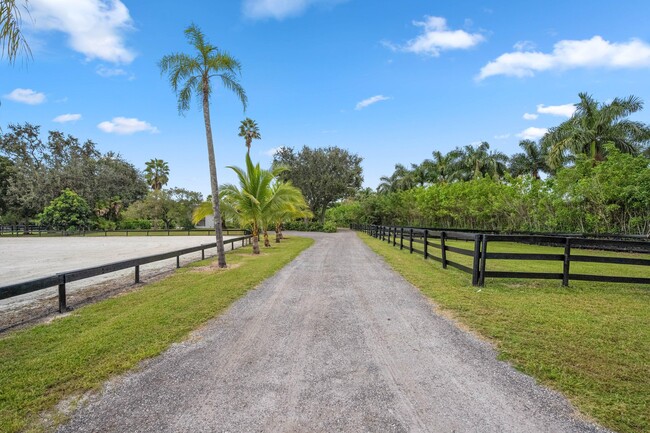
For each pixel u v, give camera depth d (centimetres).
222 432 257
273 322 523
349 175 4947
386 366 367
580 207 1916
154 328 492
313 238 2778
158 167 6381
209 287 771
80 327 506
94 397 309
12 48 343
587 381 327
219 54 1124
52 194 4441
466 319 520
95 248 2033
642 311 552
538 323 495
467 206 2847
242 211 1652
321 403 296
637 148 2309
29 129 4669
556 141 2544
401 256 1322
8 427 265
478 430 258
